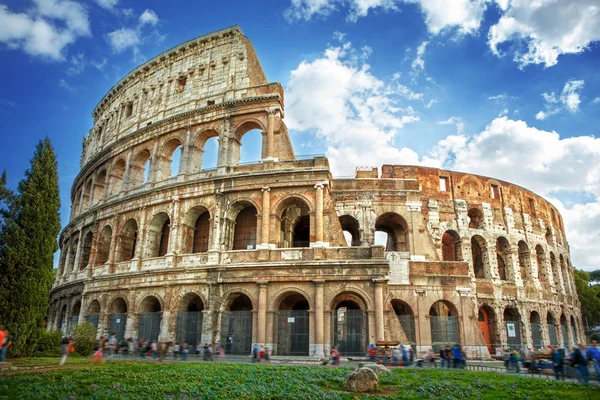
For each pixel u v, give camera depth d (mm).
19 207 44188
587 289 104250
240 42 60812
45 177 45938
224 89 58375
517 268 67562
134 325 51375
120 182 66875
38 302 42125
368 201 56844
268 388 23281
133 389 21672
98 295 57031
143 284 52188
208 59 61969
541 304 68188
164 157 60156
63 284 66000
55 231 45531
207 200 52438
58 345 46906
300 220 58844
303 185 49281
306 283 45844
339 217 57812
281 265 46156
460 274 53438
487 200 68625
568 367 30812
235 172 52875
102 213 62719
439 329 51562
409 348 43156
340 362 40031
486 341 62719
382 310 43781
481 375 30688
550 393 23703
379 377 27641
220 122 56438
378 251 45594
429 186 65562
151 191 55969
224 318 46938
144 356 44156
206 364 34219
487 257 65688
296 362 40469
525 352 48156
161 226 57469
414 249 54781
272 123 53500
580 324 84125
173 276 50219
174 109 61344
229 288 47719
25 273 41750
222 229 50469
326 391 23312
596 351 28984
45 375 25125
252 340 45000
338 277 45188
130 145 63781
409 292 52375
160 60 66438
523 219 72188
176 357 43969
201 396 20875
